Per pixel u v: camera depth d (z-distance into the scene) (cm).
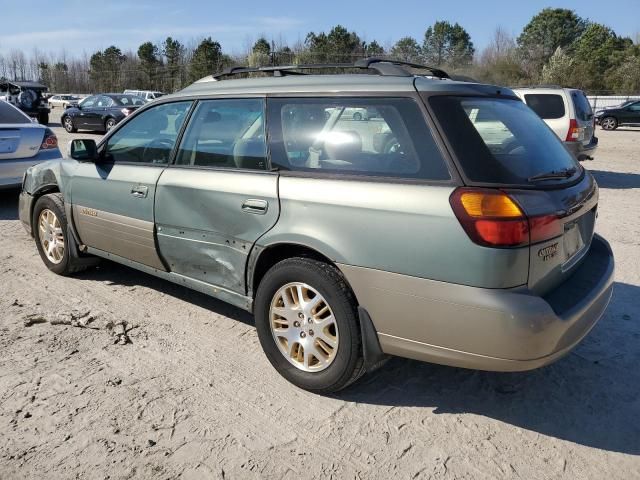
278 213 335
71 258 511
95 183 460
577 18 6869
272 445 290
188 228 390
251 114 364
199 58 6212
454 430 305
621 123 2722
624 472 274
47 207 516
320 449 288
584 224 335
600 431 306
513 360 271
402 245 286
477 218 265
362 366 318
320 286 315
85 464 274
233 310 457
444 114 293
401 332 296
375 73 339
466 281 271
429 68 363
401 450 288
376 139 308
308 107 338
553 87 1152
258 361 375
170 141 414
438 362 291
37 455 279
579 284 314
